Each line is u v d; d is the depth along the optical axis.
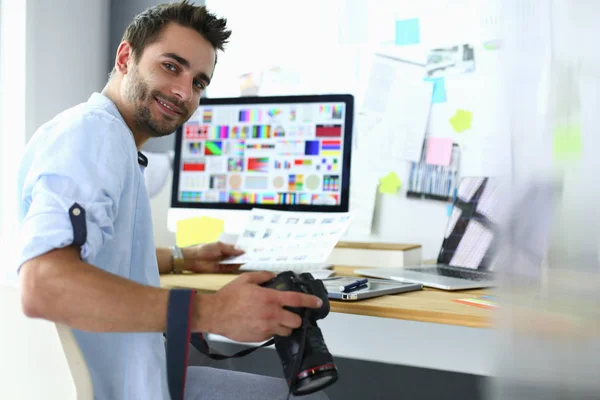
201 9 1.06
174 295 0.71
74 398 0.69
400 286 1.02
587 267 0.49
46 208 0.71
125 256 0.86
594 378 0.48
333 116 1.46
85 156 0.77
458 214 1.40
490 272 1.24
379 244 1.45
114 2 2.08
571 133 0.49
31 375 0.71
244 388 0.90
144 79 0.99
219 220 1.52
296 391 0.71
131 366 0.85
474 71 1.58
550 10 0.51
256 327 0.72
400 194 1.68
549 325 0.50
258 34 1.85
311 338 0.73
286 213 1.34
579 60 0.49
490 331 0.54
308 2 1.79
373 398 1.72
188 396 0.89
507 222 0.52
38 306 0.67
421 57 1.65
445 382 1.63
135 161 0.88
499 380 0.52
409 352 1.68
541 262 0.50
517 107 0.52
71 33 1.91
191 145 1.57
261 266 1.25
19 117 1.75
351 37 1.73
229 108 1.55
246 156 1.52
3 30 1.76
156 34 1.00
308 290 0.77
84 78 1.98
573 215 0.49
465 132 1.60
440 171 1.63
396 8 1.68
